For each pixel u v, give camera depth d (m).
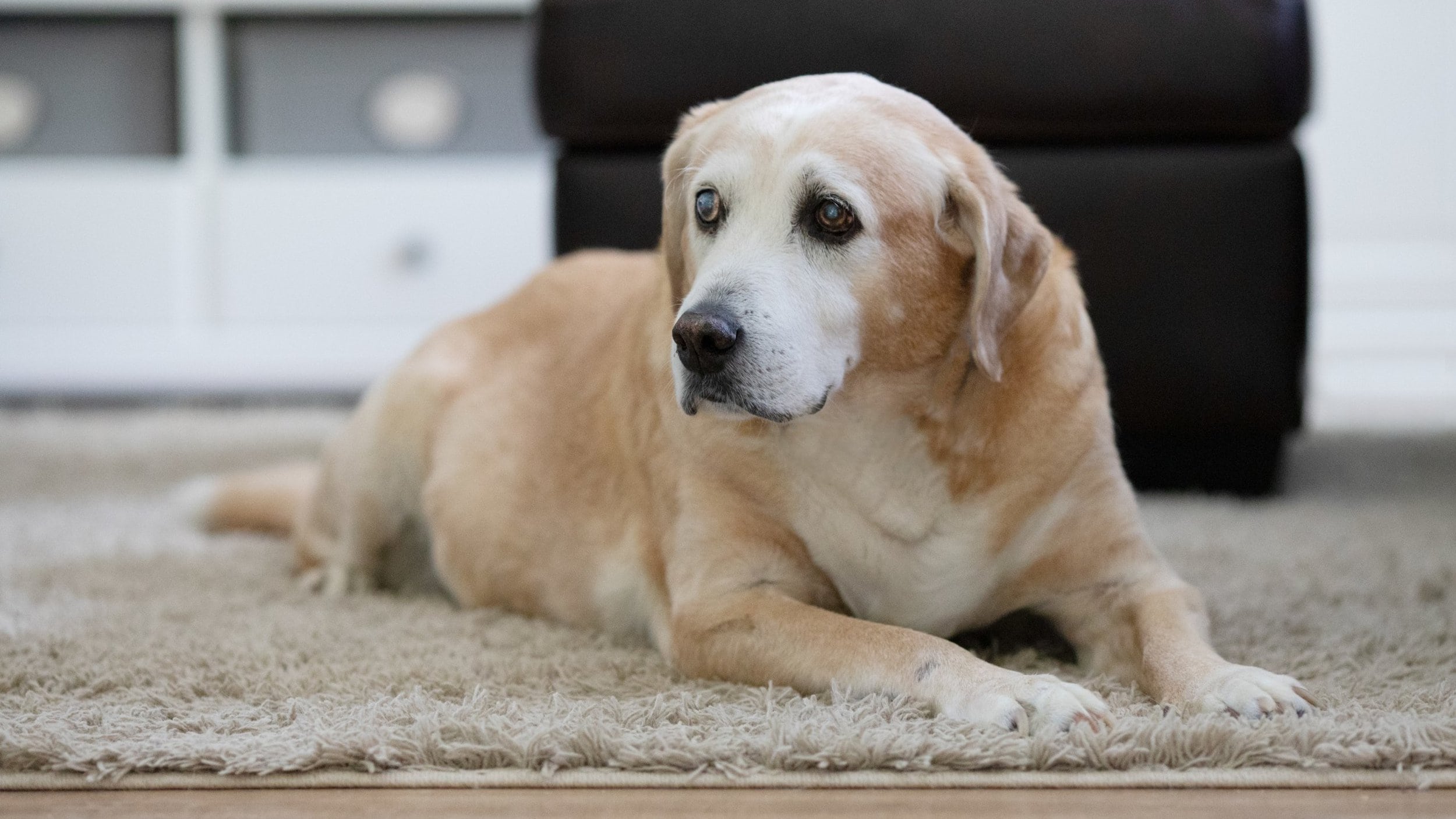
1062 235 2.74
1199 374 2.75
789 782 1.21
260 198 4.39
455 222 4.40
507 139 4.61
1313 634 1.68
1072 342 1.58
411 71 4.57
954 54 2.67
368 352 4.44
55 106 4.55
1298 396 2.78
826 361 1.45
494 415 1.99
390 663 1.58
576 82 2.75
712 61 2.71
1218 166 2.71
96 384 4.48
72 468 3.31
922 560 1.56
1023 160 2.73
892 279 1.47
